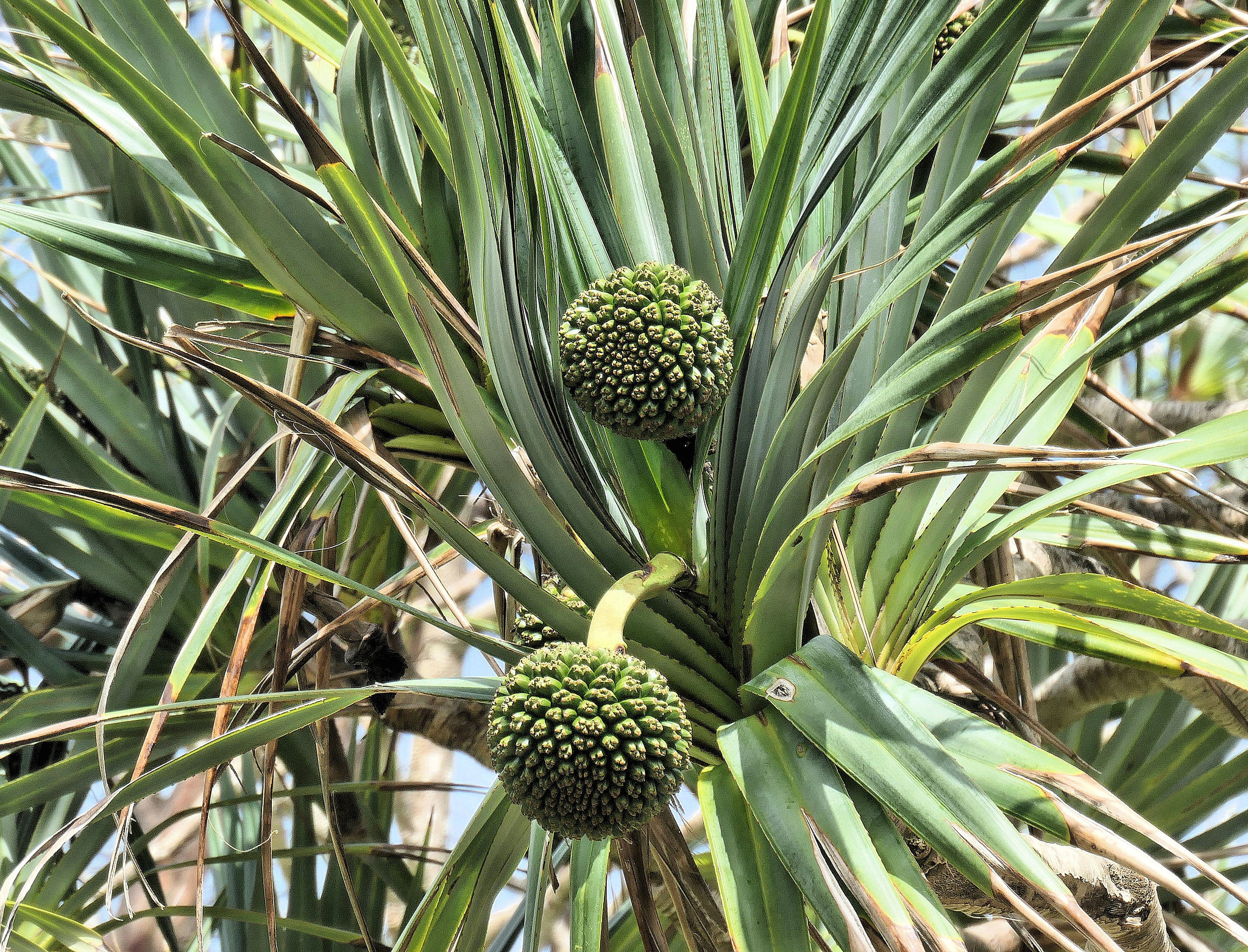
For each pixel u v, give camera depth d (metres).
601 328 1.35
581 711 1.19
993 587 1.42
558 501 1.36
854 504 1.16
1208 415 2.14
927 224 1.30
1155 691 2.07
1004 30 1.31
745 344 1.41
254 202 1.48
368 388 1.65
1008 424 1.47
